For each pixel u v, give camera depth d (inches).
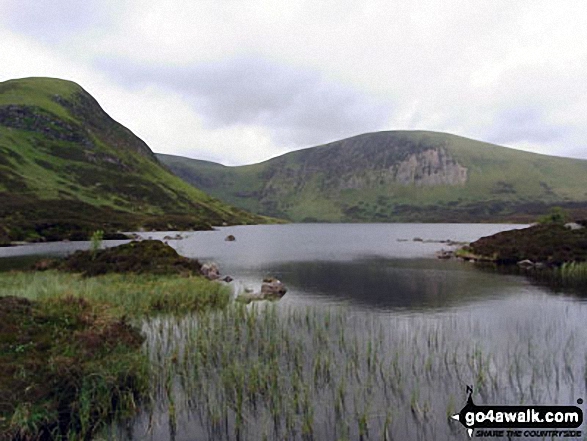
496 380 657.0
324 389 624.1
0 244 3688.5
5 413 507.2
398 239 5221.5
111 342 755.4
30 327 735.7
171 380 620.4
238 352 774.5
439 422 531.5
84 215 5851.4
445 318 1091.9
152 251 1845.5
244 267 2332.7
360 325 1008.9
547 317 1100.5
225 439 499.5
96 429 516.1
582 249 2217.0
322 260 2699.3
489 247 2632.9
